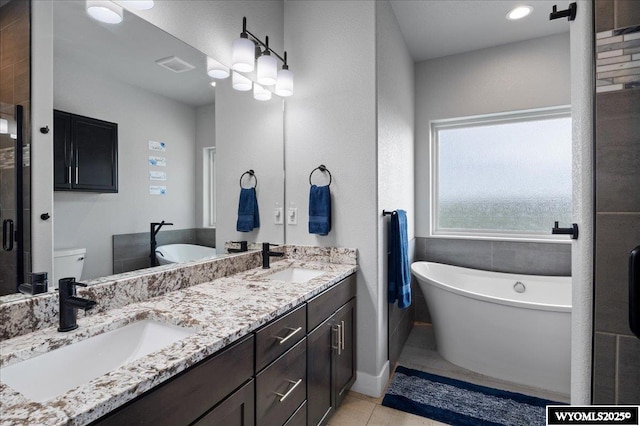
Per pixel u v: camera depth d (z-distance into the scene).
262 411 1.15
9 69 1.00
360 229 2.09
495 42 2.96
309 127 2.25
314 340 1.54
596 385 0.76
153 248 1.50
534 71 2.89
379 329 2.09
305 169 2.27
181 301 1.33
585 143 0.80
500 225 3.16
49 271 1.10
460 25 2.68
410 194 3.11
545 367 2.11
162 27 1.52
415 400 1.99
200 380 0.89
